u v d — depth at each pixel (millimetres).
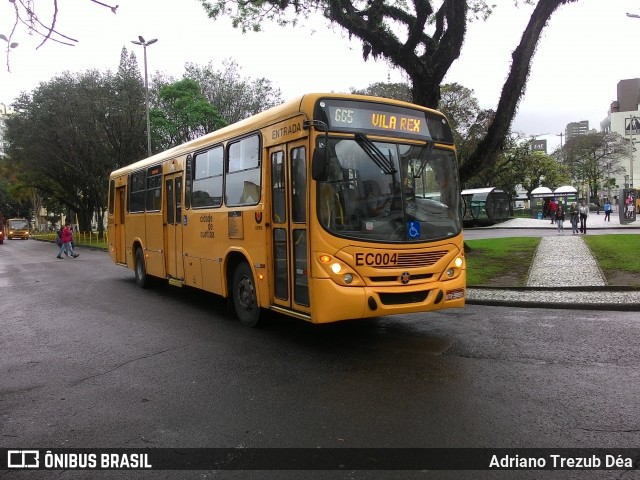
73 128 32406
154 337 7484
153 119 32125
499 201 39969
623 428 4035
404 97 38438
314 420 4316
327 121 6176
